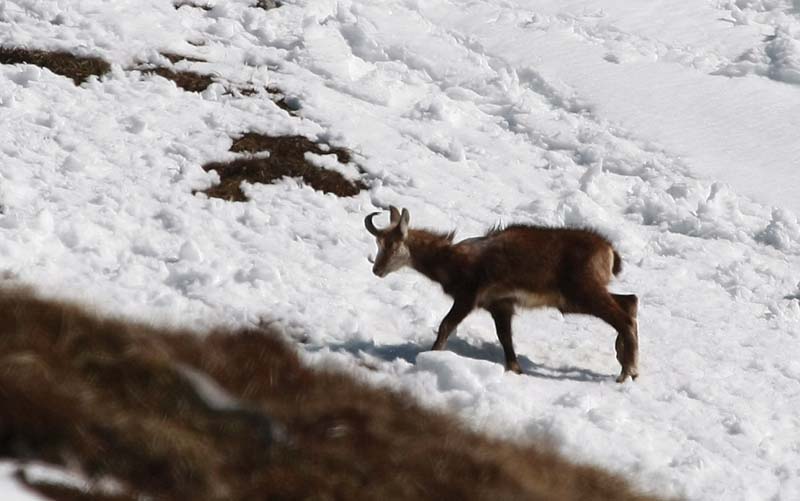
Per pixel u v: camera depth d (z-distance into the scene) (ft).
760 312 169.37
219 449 80.94
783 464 121.80
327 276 154.92
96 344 86.99
